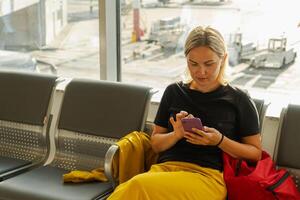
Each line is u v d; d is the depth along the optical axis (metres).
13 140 2.70
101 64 2.96
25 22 3.30
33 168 2.50
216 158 2.03
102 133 2.39
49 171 2.38
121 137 2.34
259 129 2.06
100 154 2.42
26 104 2.65
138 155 2.15
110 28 2.90
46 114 2.59
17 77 2.73
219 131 2.03
